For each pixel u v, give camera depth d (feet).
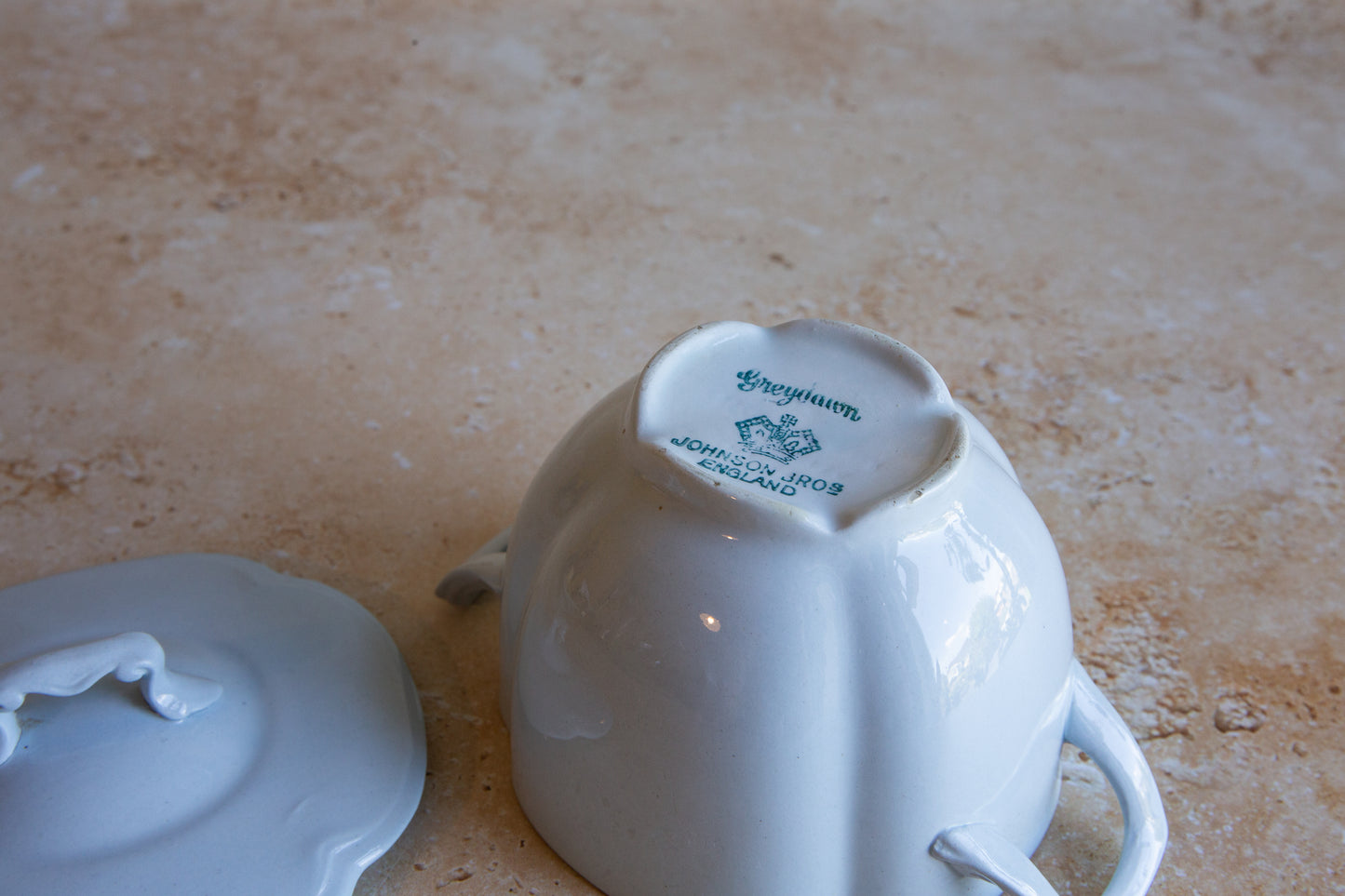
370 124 2.16
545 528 1.10
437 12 2.55
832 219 1.95
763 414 1.03
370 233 1.88
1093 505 1.46
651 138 2.15
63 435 1.52
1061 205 2.00
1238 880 1.14
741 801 1.00
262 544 1.40
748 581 0.97
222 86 2.26
